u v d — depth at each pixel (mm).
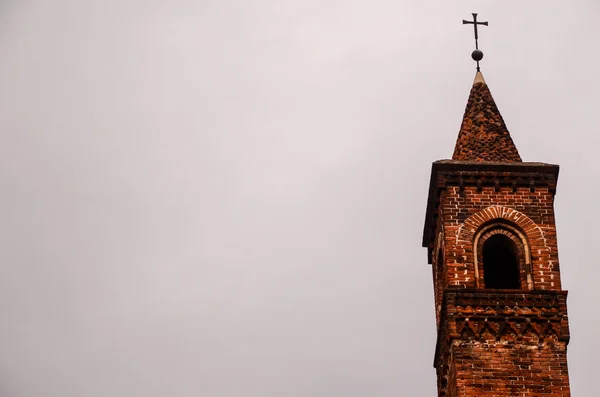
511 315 68688
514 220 71188
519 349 68125
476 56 77750
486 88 76688
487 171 72125
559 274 70062
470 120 75250
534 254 70500
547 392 67312
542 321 68625
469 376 67562
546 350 68188
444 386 70562
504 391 67312
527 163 72375
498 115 75375
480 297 69062
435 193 72875
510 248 71438
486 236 71250
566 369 67750
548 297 69125
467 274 69938
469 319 68625
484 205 71562
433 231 74188
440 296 73000
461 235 70875
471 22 78312
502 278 72812
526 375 67625
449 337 68438
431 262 75562
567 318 68750
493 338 68312
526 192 71875
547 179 72062
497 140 74062
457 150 74188
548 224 71188
